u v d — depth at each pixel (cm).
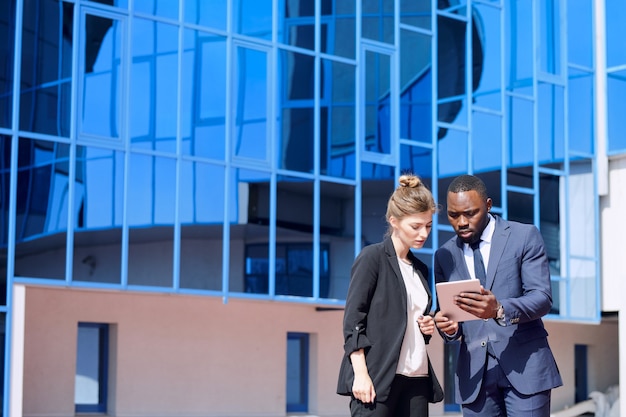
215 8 1438
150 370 1491
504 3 1770
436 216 1650
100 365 1475
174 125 1384
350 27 1577
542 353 562
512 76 1767
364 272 520
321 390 1686
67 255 1280
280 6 1507
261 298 1440
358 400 518
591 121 1827
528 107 1778
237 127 1445
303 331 1670
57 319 1411
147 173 1356
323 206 1516
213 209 1409
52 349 1404
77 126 1303
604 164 1817
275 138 1477
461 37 1714
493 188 1725
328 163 1530
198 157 1402
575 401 2047
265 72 1478
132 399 1470
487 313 521
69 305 1423
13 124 1255
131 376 1472
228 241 1416
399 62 1627
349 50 1571
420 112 1647
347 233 1536
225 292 1408
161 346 1505
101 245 1309
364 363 512
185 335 1530
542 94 1798
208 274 1396
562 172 1803
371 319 520
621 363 1742
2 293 1234
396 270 523
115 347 1466
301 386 1697
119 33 1351
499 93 1748
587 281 1806
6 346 1230
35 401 1382
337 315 1716
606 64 1825
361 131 1571
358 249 1540
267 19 1488
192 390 1527
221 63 1434
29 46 1276
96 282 1300
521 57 1780
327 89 1541
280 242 1468
